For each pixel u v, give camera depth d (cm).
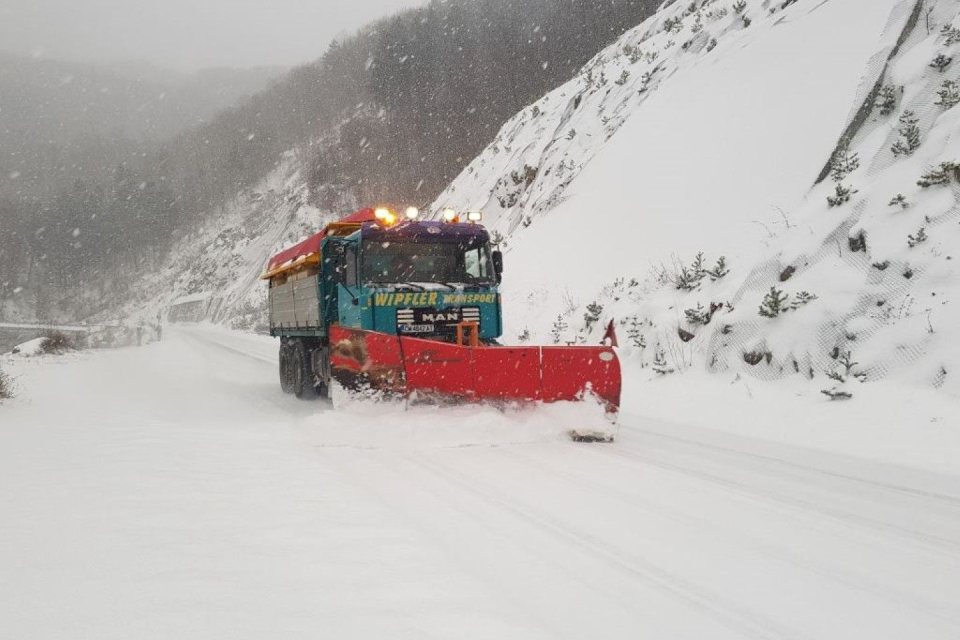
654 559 342
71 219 12019
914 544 374
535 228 1853
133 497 413
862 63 1295
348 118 9438
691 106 1706
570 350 690
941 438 607
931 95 1068
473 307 855
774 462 570
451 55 6619
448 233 870
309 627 242
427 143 6091
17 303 11269
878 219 912
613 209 1592
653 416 823
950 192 861
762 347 891
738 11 1980
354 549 331
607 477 512
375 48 8031
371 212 944
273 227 7994
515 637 244
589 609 277
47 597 263
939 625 275
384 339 675
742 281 1027
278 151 11369
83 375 1358
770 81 1523
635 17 5066
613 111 2161
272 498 421
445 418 650
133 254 11888
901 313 786
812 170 1178
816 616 281
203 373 1483
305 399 1025
